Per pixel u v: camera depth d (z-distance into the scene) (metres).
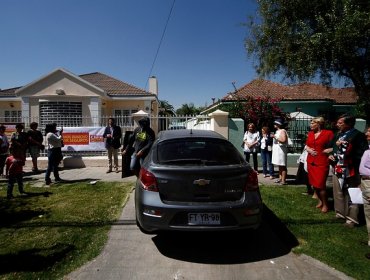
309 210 6.07
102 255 4.31
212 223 4.12
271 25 9.66
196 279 3.73
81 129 12.20
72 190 7.83
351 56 8.03
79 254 4.30
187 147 4.74
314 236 4.84
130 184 8.53
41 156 12.33
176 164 4.41
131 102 20.58
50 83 18.31
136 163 7.86
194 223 4.11
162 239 4.84
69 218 5.71
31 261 4.06
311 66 8.39
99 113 18.38
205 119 12.47
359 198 4.74
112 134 10.60
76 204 6.57
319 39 7.92
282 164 8.35
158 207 4.12
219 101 20.67
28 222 5.49
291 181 8.96
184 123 12.05
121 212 6.05
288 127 12.41
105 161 11.93
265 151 9.59
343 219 5.53
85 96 18.23
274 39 9.76
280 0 9.14
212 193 4.19
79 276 3.75
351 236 4.82
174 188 4.19
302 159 8.07
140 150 7.71
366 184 4.39
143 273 3.85
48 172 8.60
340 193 5.46
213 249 4.54
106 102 20.41
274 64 9.79
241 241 4.82
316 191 6.21
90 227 5.27
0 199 7.01
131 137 9.39
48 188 8.10
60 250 4.39
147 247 4.57
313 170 5.95
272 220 5.57
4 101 21.02
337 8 8.38
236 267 4.02
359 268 3.87
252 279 3.73
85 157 12.02
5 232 5.04
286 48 9.17
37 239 4.76
